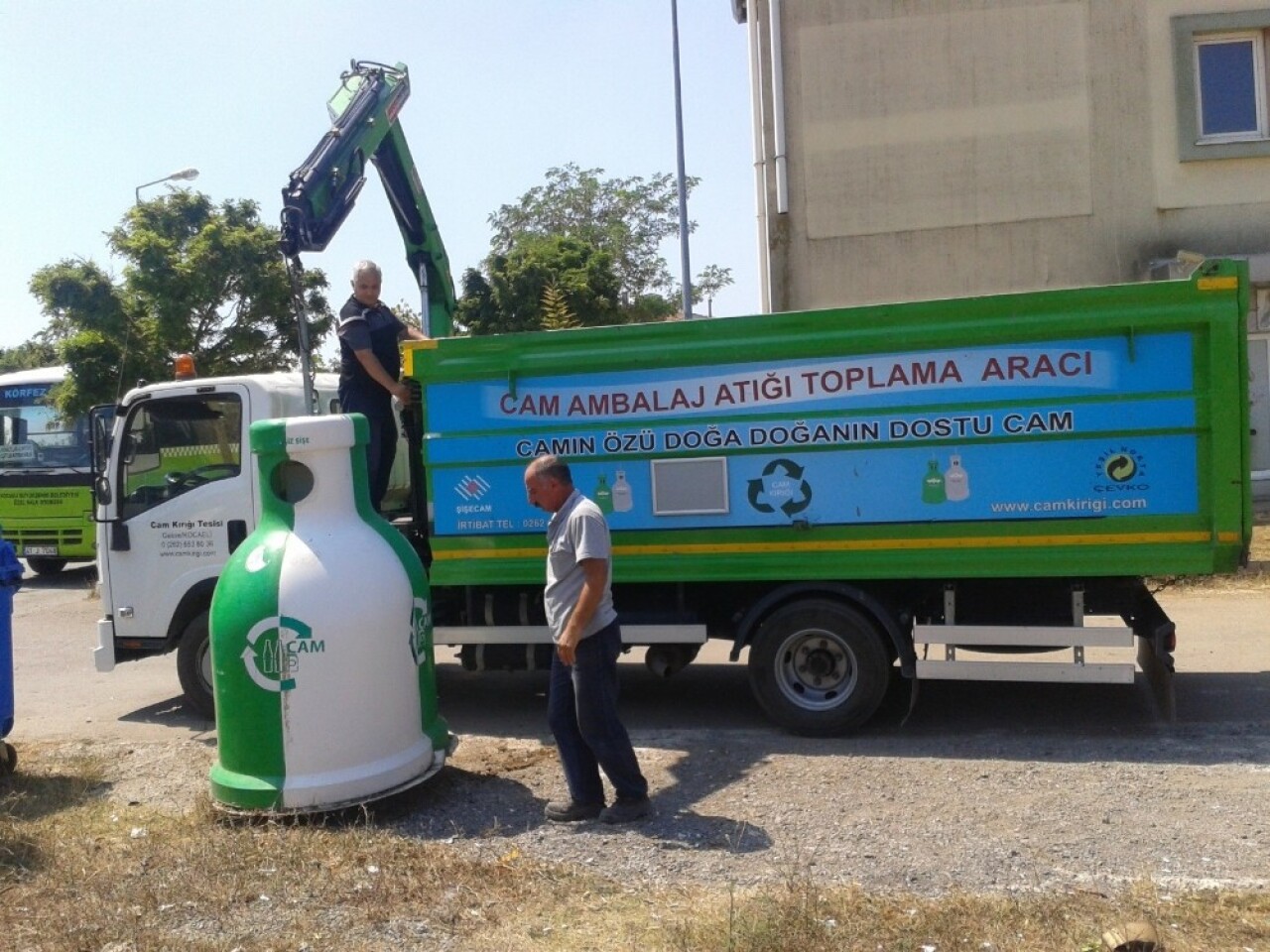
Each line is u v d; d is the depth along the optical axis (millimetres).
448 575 7508
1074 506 6543
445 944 4316
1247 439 6289
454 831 5566
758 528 7020
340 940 4363
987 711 7539
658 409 7133
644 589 7488
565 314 22250
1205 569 6379
